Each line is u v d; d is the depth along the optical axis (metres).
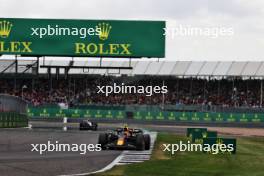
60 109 92.69
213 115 92.44
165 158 28.98
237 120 92.06
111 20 68.69
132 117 93.50
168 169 23.20
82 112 92.94
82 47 68.94
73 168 22.47
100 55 68.69
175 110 95.75
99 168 22.78
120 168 23.05
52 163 24.38
